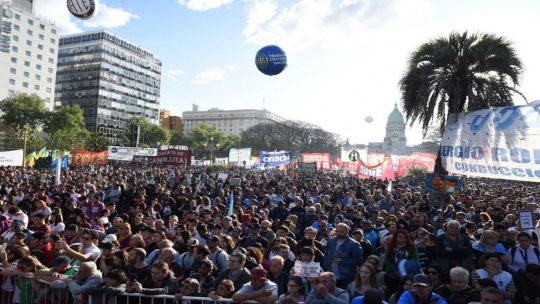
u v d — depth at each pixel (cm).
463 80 1478
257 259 689
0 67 9600
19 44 10000
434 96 1520
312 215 1116
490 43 1457
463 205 1300
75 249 685
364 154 3088
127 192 1608
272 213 1245
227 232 955
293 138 11250
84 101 13288
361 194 1892
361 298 493
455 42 1485
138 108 14838
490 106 1458
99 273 580
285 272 637
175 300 550
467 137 1062
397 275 633
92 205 1255
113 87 13712
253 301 526
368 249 813
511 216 990
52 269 618
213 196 1703
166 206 1374
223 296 557
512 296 553
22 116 7462
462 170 1066
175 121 17450
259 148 11312
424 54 1559
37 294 596
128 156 3631
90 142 8650
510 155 928
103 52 13300
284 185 2077
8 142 7112
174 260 687
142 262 664
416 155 3052
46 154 3519
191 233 876
